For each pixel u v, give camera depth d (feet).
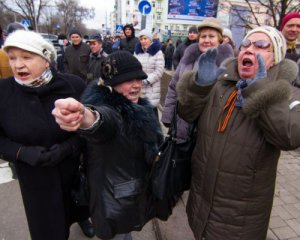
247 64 4.93
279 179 11.05
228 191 5.20
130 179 5.11
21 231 8.48
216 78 5.13
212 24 8.20
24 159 5.52
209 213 5.49
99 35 15.96
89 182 5.33
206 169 5.40
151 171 5.31
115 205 5.02
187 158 5.97
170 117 9.20
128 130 4.86
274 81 4.52
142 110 4.97
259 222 5.40
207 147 5.35
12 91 5.74
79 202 6.06
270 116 4.43
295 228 8.27
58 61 21.47
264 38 4.85
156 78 12.50
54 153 5.54
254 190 5.14
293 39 9.62
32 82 5.56
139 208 5.26
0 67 11.23
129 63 4.88
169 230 8.38
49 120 5.72
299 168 12.01
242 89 4.80
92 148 5.13
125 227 5.16
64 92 5.94
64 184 6.22
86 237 8.18
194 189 5.81
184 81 5.41
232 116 5.03
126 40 23.45
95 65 16.03
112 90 4.96
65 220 6.32
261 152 4.90
